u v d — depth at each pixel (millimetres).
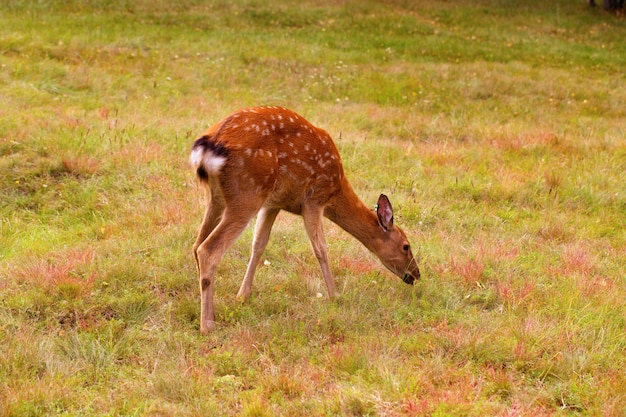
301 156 9336
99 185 13492
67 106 18438
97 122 16500
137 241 11109
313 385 7426
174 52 25453
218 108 19516
